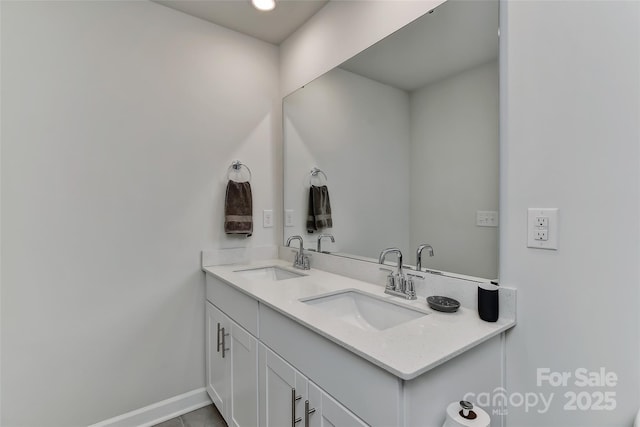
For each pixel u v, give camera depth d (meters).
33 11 1.42
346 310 1.37
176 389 1.80
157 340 1.74
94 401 1.57
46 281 1.45
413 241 1.32
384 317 1.25
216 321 1.71
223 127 1.96
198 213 1.87
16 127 1.39
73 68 1.51
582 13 0.86
